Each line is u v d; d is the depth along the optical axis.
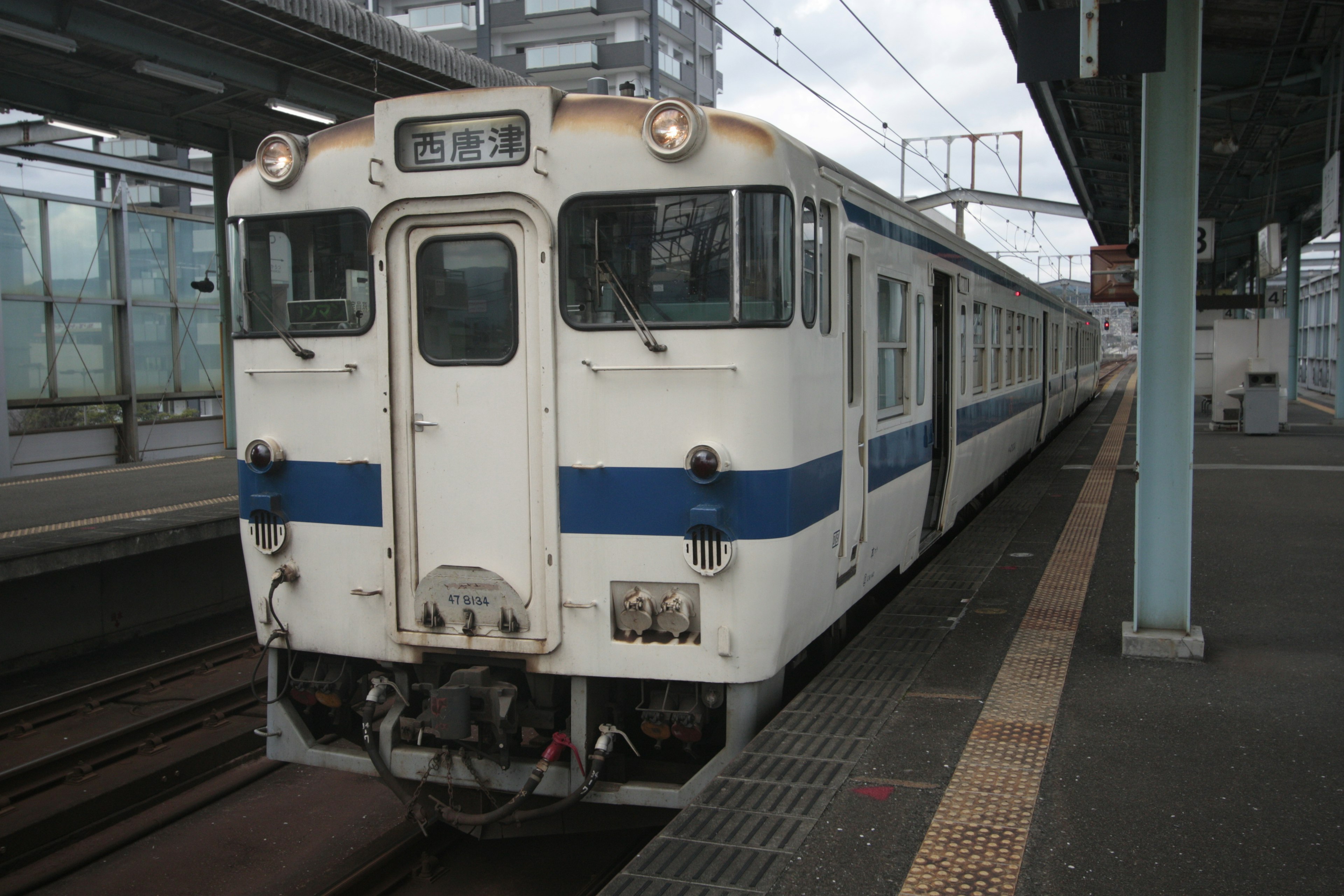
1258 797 3.89
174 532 8.90
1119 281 20.70
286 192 4.62
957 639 5.96
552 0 41.81
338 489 4.57
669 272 4.16
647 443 4.18
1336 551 8.28
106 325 15.98
